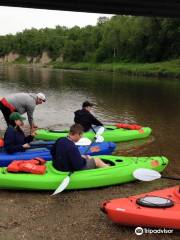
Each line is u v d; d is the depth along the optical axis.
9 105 10.39
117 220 5.87
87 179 7.38
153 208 5.83
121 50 73.69
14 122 8.48
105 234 5.89
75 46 93.12
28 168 7.30
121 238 5.79
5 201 6.96
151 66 54.41
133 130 11.88
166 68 50.56
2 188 7.36
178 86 33.91
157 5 20.75
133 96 25.11
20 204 6.86
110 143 9.68
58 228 6.05
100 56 79.62
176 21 59.75
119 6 21.08
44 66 97.88
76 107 19.14
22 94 10.59
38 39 122.25
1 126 13.48
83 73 59.06
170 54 62.31
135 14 23.56
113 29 76.38
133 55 69.62
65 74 55.19
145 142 11.54
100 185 7.54
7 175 7.22
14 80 39.69
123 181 7.77
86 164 7.59
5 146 8.37
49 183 7.20
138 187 7.73
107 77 47.12
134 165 8.02
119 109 18.78
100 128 10.38
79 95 25.20
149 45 64.62
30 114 10.68
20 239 5.69
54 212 6.59
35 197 7.16
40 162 7.71
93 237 5.80
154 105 20.70
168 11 22.38
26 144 8.55
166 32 62.19
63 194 7.30
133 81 39.75
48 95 25.02
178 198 6.16
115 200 6.12
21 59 130.75
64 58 98.25
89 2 20.22
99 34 88.62
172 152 10.50
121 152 10.40
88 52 89.00
